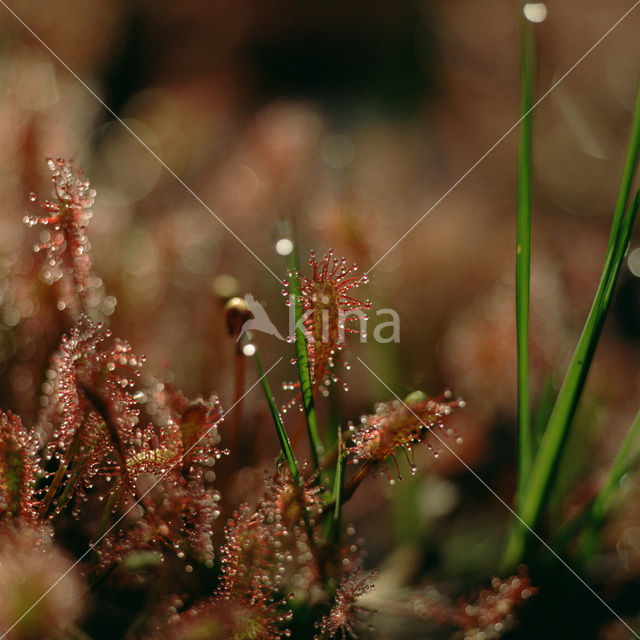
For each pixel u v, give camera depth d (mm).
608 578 308
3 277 301
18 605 260
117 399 270
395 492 321
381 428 273
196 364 328
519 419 288
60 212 277
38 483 281
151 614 278
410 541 319
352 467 338
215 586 285
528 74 287
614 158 550
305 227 365
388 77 687
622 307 400
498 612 288
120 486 271
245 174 371
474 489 332
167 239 336
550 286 337
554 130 586
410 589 310
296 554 281
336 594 276
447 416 332
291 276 278
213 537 290
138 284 330
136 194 451
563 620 295
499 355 331
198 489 270
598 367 346
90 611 280
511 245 419
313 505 274
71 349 270
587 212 498
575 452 322
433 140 602
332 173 488
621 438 333
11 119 310
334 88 680
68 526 289
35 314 299
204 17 667
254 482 294
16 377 304
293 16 695
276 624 280
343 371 321
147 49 633
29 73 336
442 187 538
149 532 269
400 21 710
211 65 661
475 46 665
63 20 528
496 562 315
